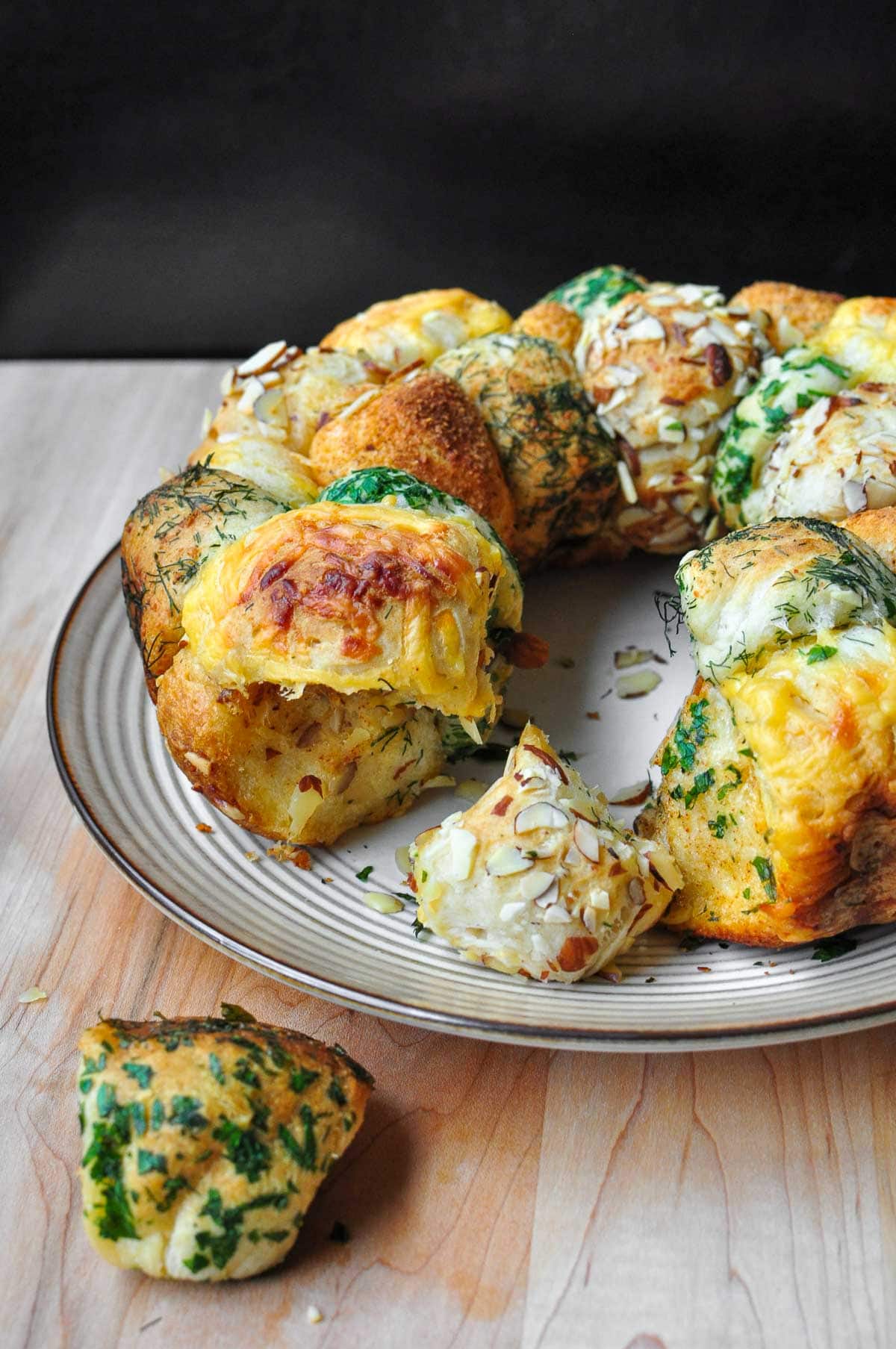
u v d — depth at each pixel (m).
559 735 0.49
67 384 0.69
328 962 0.41
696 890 0.43
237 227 0.83
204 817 0.47
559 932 0.40
